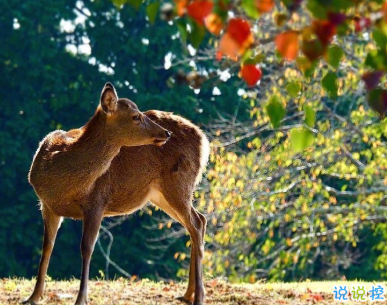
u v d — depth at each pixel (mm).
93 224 9180
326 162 18000
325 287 12211
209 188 17188
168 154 9688
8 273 25984
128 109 9102
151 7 5488
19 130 27344
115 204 9578
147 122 9188
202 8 5102
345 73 18953
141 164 9625
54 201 9109
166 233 25156
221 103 27078
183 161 9695
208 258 17062
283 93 17562
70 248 26172
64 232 26031
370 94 5617
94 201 9250
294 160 17438
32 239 26766
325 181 23328
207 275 14516
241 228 17859
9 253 26156
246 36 5219
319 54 5488
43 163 9094
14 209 26312
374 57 5578
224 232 17016
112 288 11039
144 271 25906
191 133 9883
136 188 9633
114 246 25891
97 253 25938
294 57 5434
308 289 11250
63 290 10602
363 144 21000
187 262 25156
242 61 5691
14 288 10781
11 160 26922
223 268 18172
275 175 17641
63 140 9289
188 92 27125
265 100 17219
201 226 9781
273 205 17234
